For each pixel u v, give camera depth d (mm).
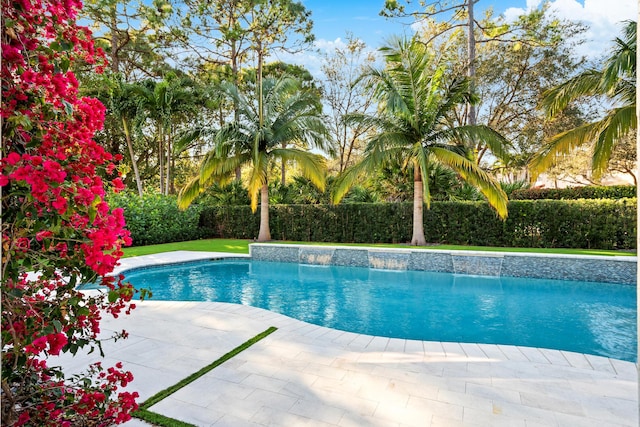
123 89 14938
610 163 18641
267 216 14320
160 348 3990
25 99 1576
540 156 9242
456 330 5660
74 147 1729
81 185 1615
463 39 18297
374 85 11664
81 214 1672
